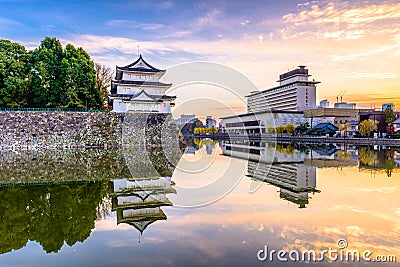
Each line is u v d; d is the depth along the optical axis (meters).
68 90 40.03
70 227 7.71
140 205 9.56
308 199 9.96
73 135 35.09
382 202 9.58
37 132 34.19
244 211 8.59
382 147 35.41
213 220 7.86
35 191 12.05
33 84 39.03
